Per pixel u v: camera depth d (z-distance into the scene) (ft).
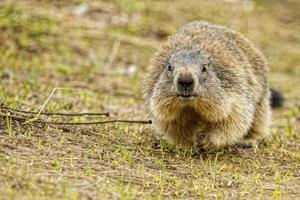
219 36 46.14
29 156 33.30
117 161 35.83
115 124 45.62
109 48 72.69
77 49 70.79
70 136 39.04
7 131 35.99
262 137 48.52
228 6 96.84
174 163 38.52
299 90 72.54
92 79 64.13
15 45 67.97
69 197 28.53
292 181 37.22
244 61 45.39
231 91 41.65
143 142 42.47
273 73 78.89
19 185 28.91
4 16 72.23
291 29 94.53
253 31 90.02
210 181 35.22
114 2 85.20
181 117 41.52
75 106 51.67
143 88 45.55
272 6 102.37
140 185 32.86
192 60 39.58
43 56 67.36
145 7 86.07
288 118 59.41
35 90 55.01
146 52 74.02
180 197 31.94
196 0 96.12
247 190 34.01
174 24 83.87
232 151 44.27
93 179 31.91
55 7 79.56
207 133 42.55
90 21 78.89
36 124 38.73
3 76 57.77
